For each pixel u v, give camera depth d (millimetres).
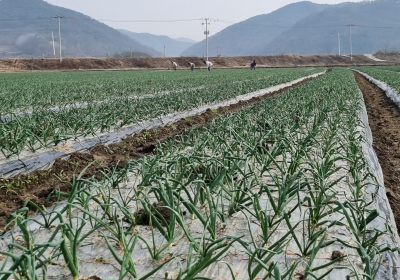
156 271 3199
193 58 79750
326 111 9984
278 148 5711
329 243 3539
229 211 4387
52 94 15539
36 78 31562
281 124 8086
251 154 5301
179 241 3896
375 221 4523
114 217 4016
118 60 73250
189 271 3145
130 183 5469
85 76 35531
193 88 20750
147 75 36750
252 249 3766
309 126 9164
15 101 12656
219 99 15367
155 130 9719
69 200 3840
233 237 3346
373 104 17594
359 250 3512
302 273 3416
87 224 4250
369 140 9266
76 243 3289
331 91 16859
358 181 4930
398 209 5645
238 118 8742
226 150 5738
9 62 65562
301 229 4164
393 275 3516
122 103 12273
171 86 21391
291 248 3812
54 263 3494
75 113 9648
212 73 41062
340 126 8297
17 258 2795
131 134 9250
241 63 83062
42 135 7848
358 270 3443
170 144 6168
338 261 3572
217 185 4754
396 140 9797
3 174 6266
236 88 18891
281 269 3488
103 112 9875
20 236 4031
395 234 4465
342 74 31891
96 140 8398
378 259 3648
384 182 6855
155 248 3604
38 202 5227
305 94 14305
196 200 4352
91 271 3430
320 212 4273
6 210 5016
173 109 12516
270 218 4395
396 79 24344
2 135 6941
